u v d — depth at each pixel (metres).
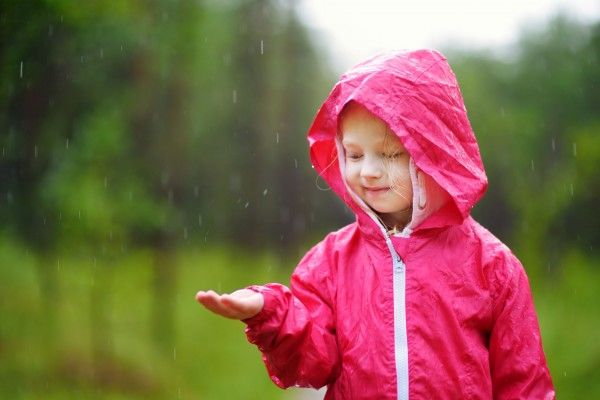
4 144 9.64
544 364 2.44
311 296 2.52
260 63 26.06
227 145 27.95
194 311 17.70
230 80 23.92
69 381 9.58
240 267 27.72
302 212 32.34
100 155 10.70
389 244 2.42
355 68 2.51
